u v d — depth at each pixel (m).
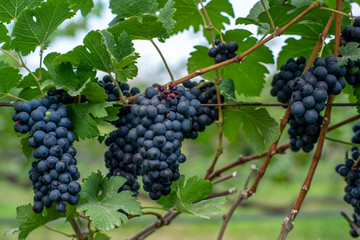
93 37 1.18
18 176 4.90
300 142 1.29
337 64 1.18
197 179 1.22
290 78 1.28
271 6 1.23
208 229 4.67
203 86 1.32
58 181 1.15
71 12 1.20
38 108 1.17
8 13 1.21
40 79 1.21
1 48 1.21
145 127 1.16
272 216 3.62
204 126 1.30
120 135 1.22
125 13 1.26
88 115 1.19
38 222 1.24
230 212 1.33
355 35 1.22
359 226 1.32
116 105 1.21
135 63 1.21
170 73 1.25
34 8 1.18
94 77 1.22
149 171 1.15
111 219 1.16
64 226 3.64
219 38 1.32
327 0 1.35
